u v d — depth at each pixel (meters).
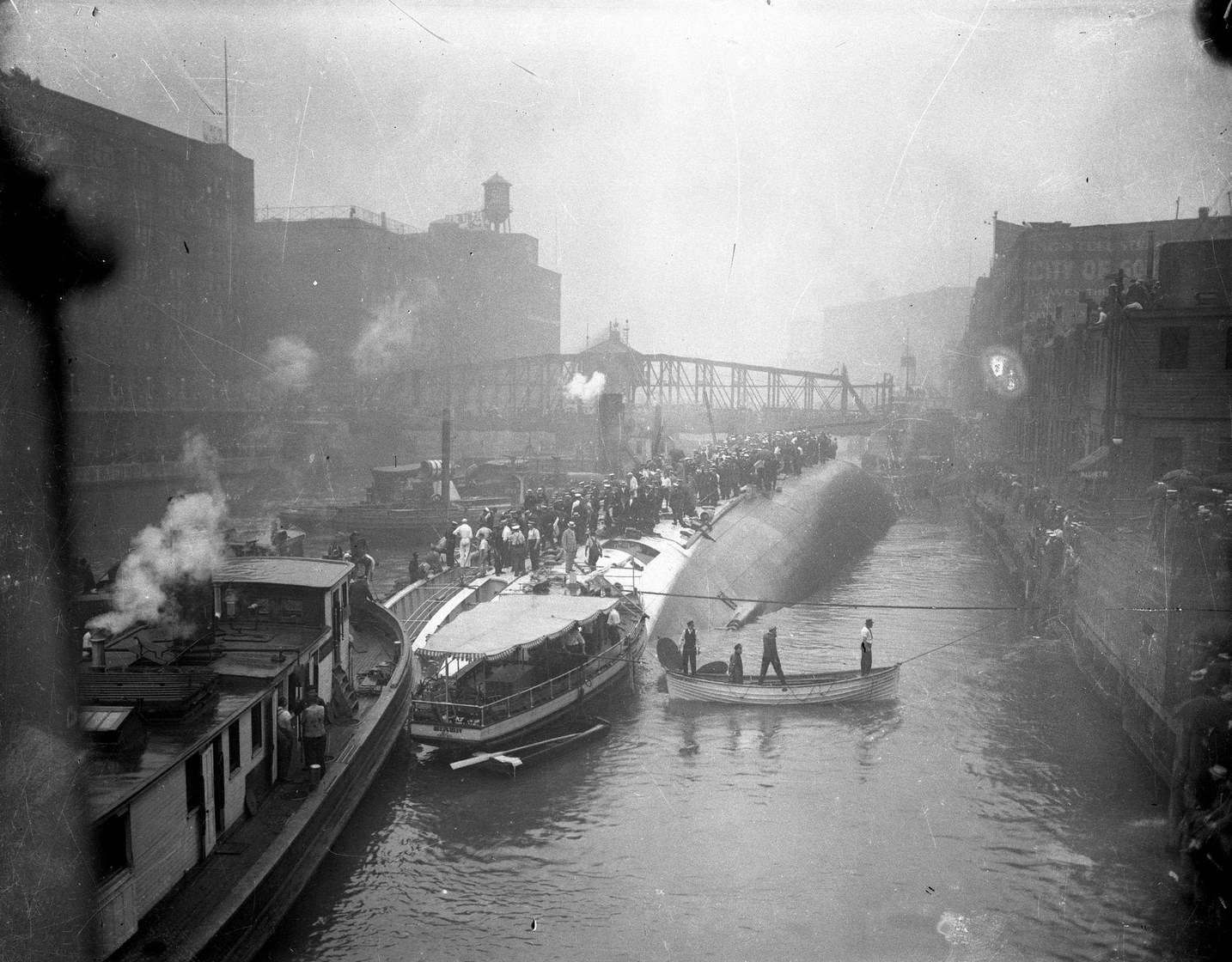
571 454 110.12
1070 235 85.94
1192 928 20.44
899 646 42.53
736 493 63.38
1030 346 81.12
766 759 29.48
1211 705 22.14
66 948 14.74
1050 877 22.56
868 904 21.52
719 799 26.83
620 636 35.88
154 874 17.22
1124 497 48.38
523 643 29.19
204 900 17.91
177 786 17.95
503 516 44.00
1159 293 52.72
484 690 30.19
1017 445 87.75
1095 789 27.16
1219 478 40.25
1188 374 47.69
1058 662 39.06
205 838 19.34
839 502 72.88
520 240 146.38
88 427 74.62
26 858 14.65
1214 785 21.92
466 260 142.75
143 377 82.25
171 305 87.00
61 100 66.81
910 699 35.03
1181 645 25.55
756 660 40.53
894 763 29.25
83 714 17.88
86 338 74.44
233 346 99.31
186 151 89.00
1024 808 26.05
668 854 23.77
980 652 41.03
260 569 28.53
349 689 28.62
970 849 23.95
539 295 155.62
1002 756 29.62
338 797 23.92
